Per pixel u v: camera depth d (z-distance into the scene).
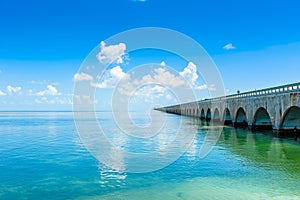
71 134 45.22
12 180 18.16
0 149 29.77
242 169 20.16
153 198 14.63
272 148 28.05
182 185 16.70
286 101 29.41
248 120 41.34
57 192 15.83
